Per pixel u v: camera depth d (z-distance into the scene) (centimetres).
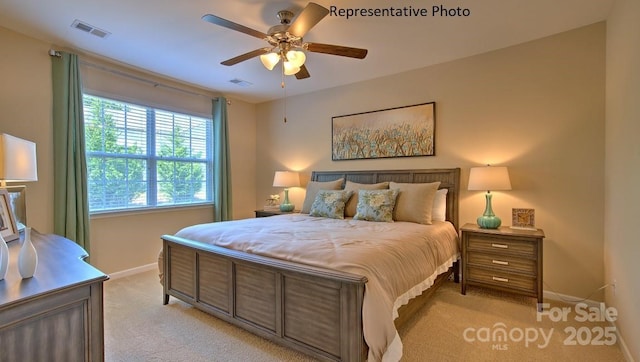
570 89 274
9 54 271
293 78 397
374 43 294
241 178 503
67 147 299
